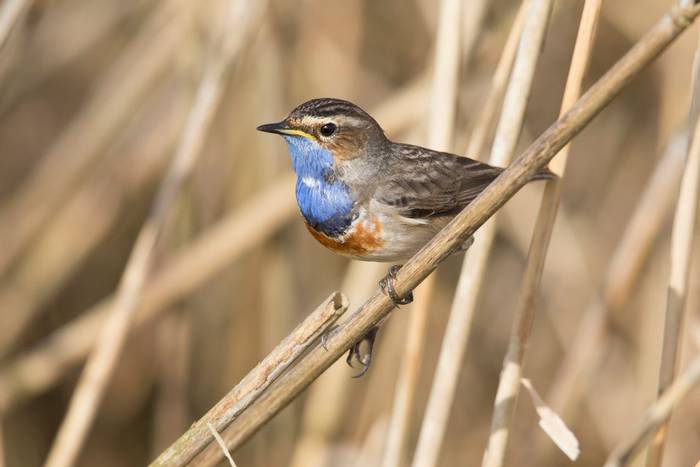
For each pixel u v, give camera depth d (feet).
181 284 36.86
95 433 43.19
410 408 27.73
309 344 21.98
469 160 28.40
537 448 39.75
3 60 37.27
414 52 43.39
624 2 41.11
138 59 40.52
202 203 40.86
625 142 44.50
